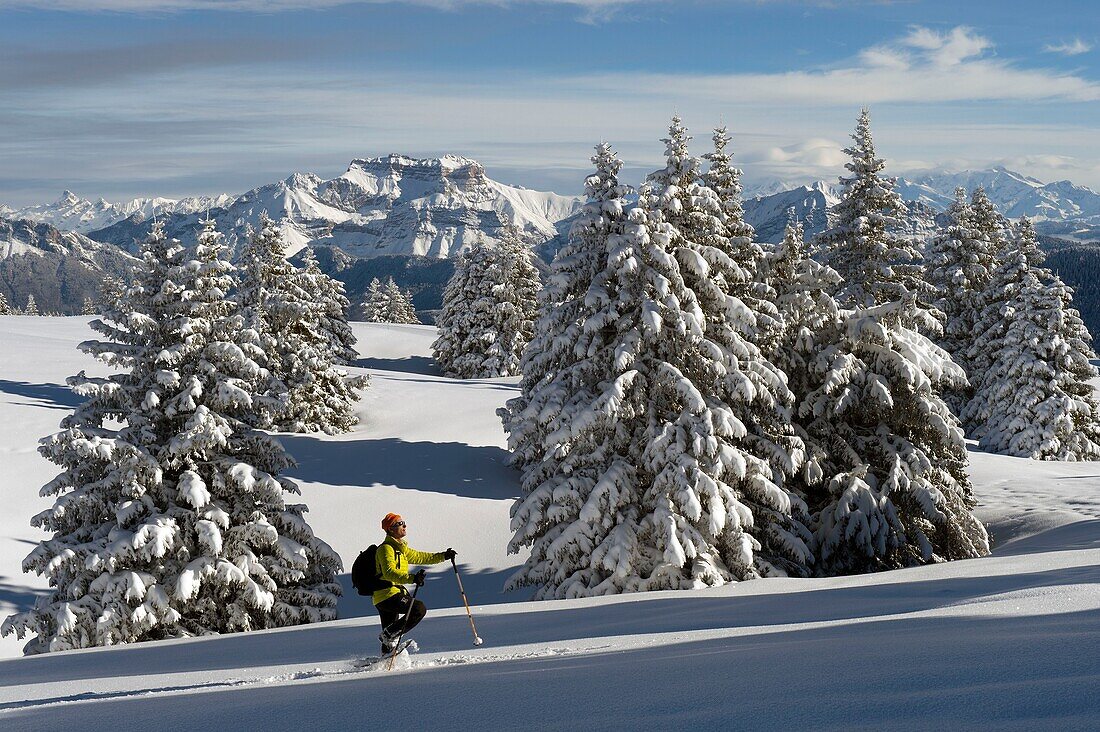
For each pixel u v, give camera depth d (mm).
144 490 18016
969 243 45844
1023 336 40531
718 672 4586
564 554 18516
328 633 12656
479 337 66000
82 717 5363
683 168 20281
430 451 36562
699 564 17609
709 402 19094
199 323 18828
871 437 21594
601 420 18719
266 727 4414
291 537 19328
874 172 28547
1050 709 3008
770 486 19016
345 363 63344
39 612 17203
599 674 4953
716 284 19719
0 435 33844
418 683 5543
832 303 21547
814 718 3307
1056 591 7402
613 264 18438
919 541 20859
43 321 73938
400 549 8234
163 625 17688
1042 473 32906
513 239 66812
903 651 4648
